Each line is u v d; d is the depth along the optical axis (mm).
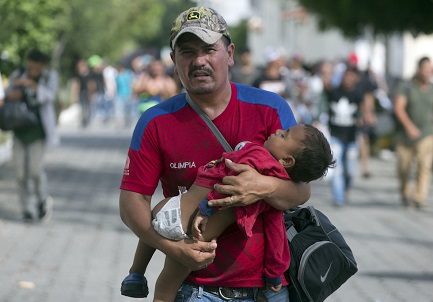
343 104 16234
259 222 5285
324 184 20203
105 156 25859
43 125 13852
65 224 14172
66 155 25938
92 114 45438
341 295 9867
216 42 5219
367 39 31078
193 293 5355
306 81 29922
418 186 16578
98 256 11758
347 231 13984
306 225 5594
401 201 17469
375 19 23328
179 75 5332
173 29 5266
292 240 5465
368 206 16766
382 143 26828
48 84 13828
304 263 5328
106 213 15391
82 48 50156
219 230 5148
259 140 5418
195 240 5117
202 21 5195
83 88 39469
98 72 41844
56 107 14367
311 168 5180
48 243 12617
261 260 5312
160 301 5371
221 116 5387
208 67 5230
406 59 38438
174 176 5406
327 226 5609
